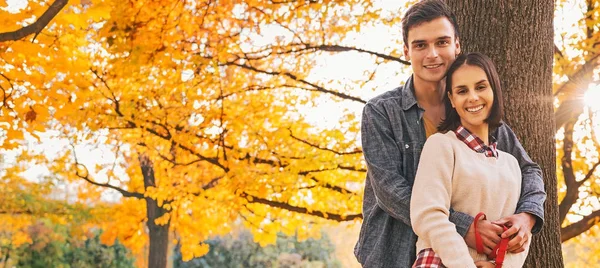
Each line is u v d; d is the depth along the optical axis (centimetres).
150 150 848
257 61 764
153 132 745
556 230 353
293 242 1905
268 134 732
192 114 730
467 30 357
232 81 765
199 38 693
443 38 262
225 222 882
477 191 247
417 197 242
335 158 727
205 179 873
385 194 254
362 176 761
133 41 617
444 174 245
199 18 667
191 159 845
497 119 258
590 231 779
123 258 1856
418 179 246
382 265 261
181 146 748
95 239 1842
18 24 463
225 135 751
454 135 255
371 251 266
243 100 768
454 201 249
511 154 286
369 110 273
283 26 710
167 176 854
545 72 357
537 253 344
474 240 239
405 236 259
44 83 497
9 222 1191
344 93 745
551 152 355
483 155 254
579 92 684
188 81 719
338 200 787
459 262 228
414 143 265
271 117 762
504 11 351
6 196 1149
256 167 741
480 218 241
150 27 630
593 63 677
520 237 241
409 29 267
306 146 749
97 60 714
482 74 253
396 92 278
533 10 353
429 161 247
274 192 749
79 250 1816
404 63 714
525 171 278
